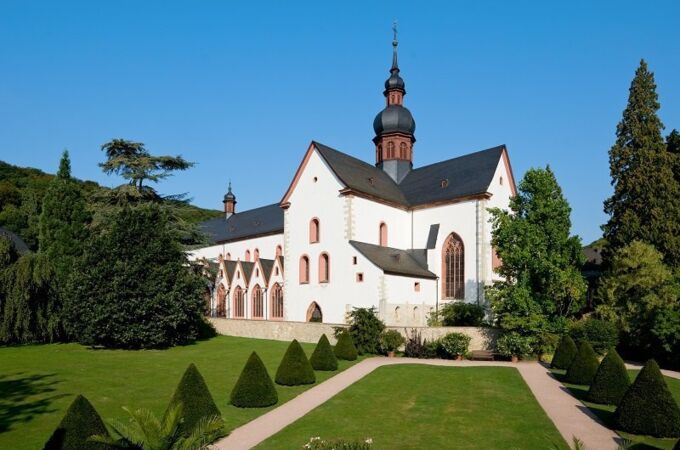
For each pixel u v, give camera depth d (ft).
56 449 39.96
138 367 94.02
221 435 55.16
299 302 157.79
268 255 215.10
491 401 69.51
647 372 56.95
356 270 143.33
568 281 106.01
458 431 56.59
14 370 88.89
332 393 74.84
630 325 103.91
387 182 179.22
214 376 86.07
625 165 144.25
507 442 52.90
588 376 79.92
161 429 34.83
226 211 285.23
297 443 52.44
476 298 147.54
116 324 114.52
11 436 53.06
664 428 54.34
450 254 156.56
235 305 197.88
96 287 116.06
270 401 67.46
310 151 161.68
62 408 64.28
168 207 147.33
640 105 144.05
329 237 152.56
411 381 81.76
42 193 254.88
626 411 56.54
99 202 144.97
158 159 148.36
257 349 118.01
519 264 110.11
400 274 141.18
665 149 140.77
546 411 64.90
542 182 109.91
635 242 117.70
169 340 123.85
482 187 151.64
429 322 144.97
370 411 64.90
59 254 145.28
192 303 124.98
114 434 53.01
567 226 109.70
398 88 191.52
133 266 117.19
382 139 191.42
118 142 147.33
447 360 104.27
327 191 155.33
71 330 123.95
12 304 114.52
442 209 160.35
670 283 110.73
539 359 104.37
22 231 236.84
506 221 112.16
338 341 106.52
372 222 156.66
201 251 249.96
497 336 112.68
